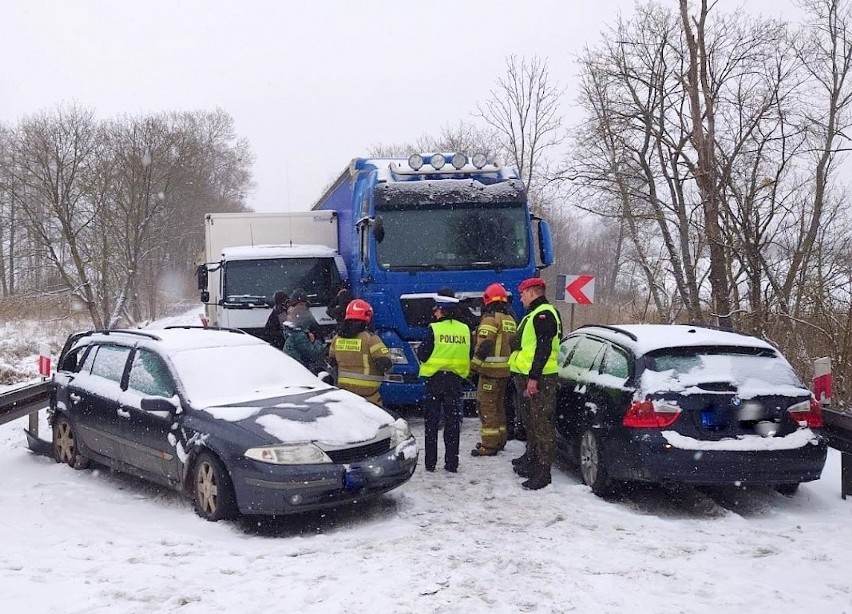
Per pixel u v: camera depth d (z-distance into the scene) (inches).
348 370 342.6
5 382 679.1
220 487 264.4
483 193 447.2
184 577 212.1
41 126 1253.1
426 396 342.3
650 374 279.3
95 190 1301.7
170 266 2186.3
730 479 265.9
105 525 267.1
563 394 338.6
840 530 254.2
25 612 187.6
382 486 270.7
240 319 505.7
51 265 1326.3
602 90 767.7
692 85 526.3
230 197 2603.3
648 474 268.8
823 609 187.6
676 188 650.2
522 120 1007.6
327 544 242.2
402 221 438.0
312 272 524.1
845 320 460.1
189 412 283.0
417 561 221.6
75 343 374.9
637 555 227.5
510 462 359.9
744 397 270.8
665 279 695.1
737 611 186.2
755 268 534.3
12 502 295.0
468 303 432.1
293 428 263.7
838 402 431.8
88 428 335.0
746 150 634.2
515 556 225.5
